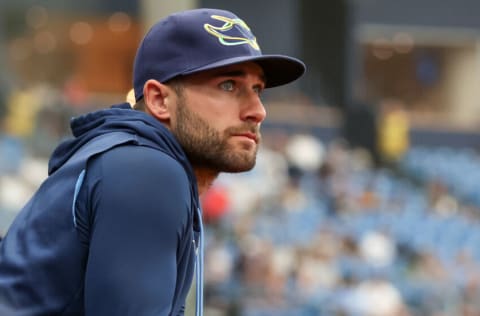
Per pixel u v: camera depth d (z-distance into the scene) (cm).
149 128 274
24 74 3625
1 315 255
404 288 1479
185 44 282
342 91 3195
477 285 1533
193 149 281
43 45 3706
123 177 259
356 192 2272
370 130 3020
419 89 3847
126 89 3956
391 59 3816
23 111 2533
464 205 2736
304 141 2619
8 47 3559
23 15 3603
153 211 257
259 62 288
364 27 3719
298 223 1852
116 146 266
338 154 2633
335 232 1741
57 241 263
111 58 3916
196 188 281
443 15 3778
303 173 2492
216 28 284
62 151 287
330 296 1315
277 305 1215
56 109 2523
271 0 3462
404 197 2472
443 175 2892
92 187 261
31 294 260
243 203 1962
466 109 3844
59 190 269
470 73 3844
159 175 262
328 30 3219
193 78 281
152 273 252
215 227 1616
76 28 3778
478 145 3559
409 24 3753
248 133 284
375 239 1780
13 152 2172
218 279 1280
